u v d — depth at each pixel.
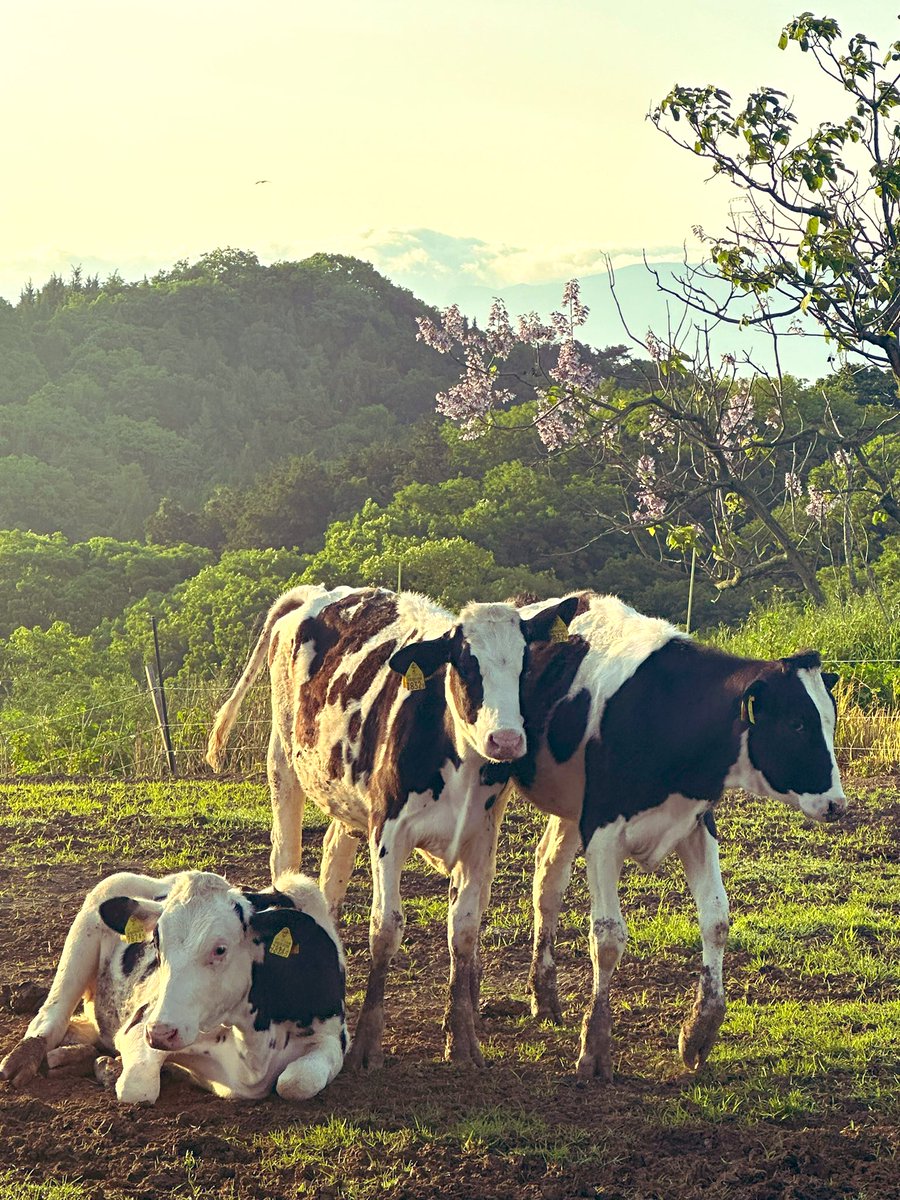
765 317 17.97
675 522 25.81
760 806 12.16
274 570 46.62
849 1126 5.78
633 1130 5.70
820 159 16.92
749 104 17.31
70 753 15.68
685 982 7.79
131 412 140.12
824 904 9.27
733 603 36.22
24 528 107.44
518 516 44.06
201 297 166.62
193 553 63.06
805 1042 6.76
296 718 7.78
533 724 6.88
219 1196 5.07
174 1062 6.21
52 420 128.75
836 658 16.86
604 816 6.51
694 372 24.53
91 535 108.88
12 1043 6.57
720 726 6.32
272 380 151.12
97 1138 5.48
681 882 9.80
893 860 10.48
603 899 6.45
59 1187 5.05
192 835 11.37
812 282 17.38
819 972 7.88
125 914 5.93
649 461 25.09
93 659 35.34
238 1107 5.95
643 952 8.27
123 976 6.34
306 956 6.14
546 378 25.64
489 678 6.34
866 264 17.73
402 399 149.88
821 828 11.34
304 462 65.62
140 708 16.95
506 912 9.19
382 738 6.86
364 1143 5.53
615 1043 6.82
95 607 57.59
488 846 6.71
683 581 38.38
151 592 57.06
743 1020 7.07
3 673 33.50
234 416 142.62
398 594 7.80
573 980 7.85
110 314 164.12
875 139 17.55
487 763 6.58
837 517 30.23
